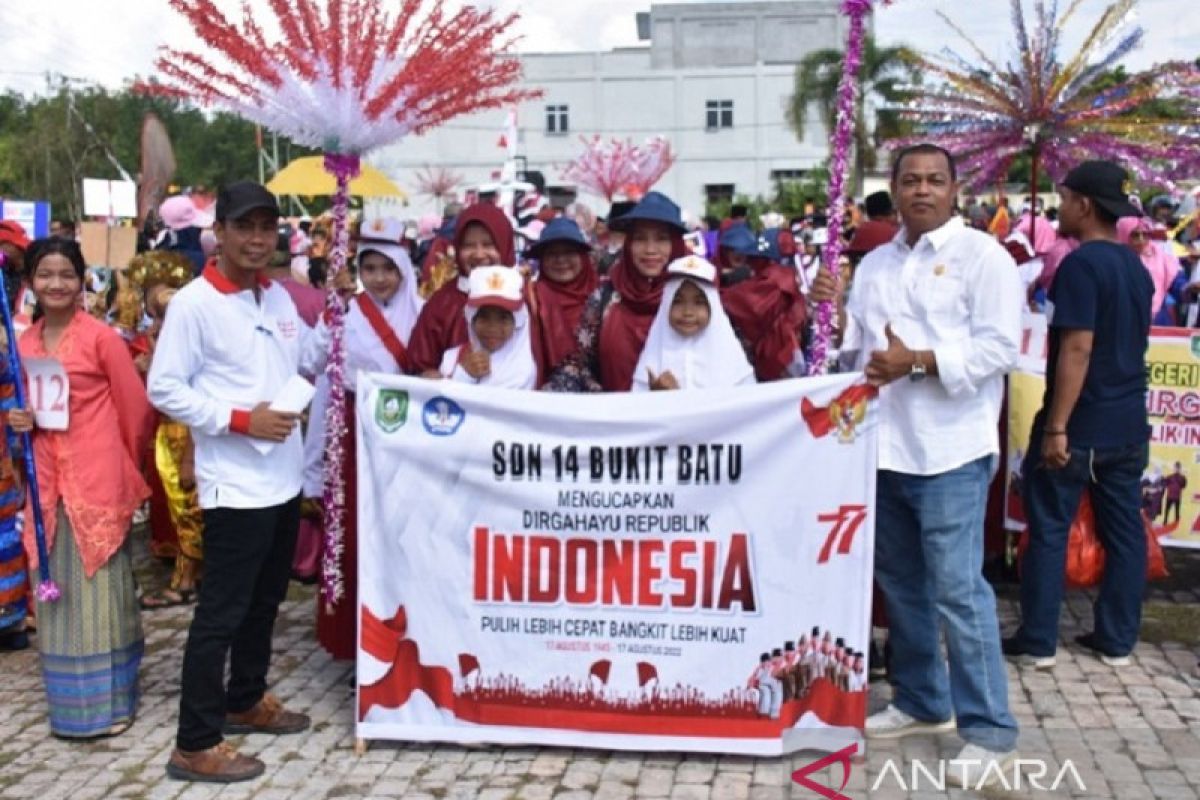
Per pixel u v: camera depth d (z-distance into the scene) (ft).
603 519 15.83
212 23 16.05
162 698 18.97
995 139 23.56
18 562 20.81
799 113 144.97
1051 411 18.84
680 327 16.71
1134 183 25.36
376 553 16.37
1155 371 23.04
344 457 18.51
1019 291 14.94
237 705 17.20
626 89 187.52
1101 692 18.45
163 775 16.14
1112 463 19.04
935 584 15.46
